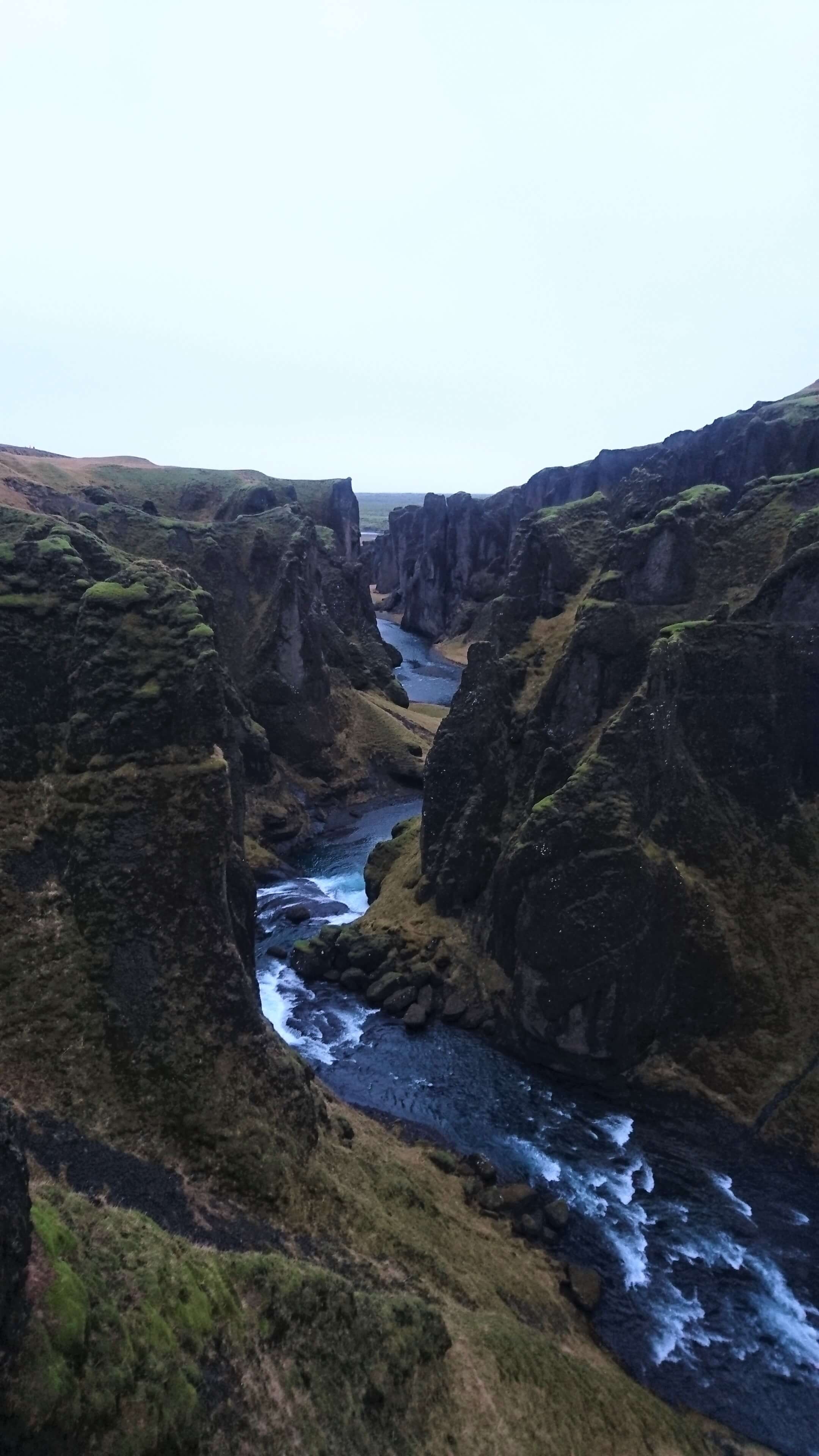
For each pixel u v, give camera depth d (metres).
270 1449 21.34
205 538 118.19
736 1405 33.75
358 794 113.75
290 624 113.12
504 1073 55.47
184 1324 22.28
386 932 68.94
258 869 88.31
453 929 68.06
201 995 40.03
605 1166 47.22
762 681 60.34
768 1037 52.91
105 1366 19.41
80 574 51.34
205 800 43.88
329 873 91.19
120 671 46.69
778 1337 36.88
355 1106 51.06
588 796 56.38
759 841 58.94
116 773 44.19
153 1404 19.67
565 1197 44.62
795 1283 39.69
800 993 53.75
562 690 67.62
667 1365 35.31
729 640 60.88
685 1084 52.53
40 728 46.25
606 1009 53.22
